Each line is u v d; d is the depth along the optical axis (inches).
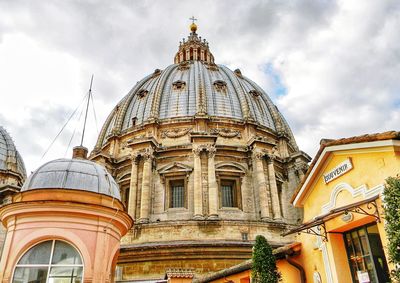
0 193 1476.4
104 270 727.1
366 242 489.1
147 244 1412.4
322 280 547.2
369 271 479.2
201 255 1349.7
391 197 399.9
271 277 602.5
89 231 736.3
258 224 1521.9
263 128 2018.9
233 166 1763.0
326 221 536.1
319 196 574.9
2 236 1305.4
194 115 1951.3
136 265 1365.7
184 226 1493.6
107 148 2108.8
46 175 810.2
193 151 1724.9
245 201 1699.1
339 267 512.7
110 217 768.9
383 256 458.3
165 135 1911.9
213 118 1941.4
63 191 762.2
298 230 557.9
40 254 700.7
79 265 700.0
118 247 809.5
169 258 1354.6
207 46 3157.0
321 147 543.8
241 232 1491.1
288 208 1806.1
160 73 2559.1
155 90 2180.1
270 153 1802.4
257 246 639.8
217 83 2220.7
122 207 853.2
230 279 856.3
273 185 1717.5
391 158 442.0
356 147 486.6
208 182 1637.6
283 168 1927.9
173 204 1696.6
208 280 940.0
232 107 2100.1
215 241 1407.5
